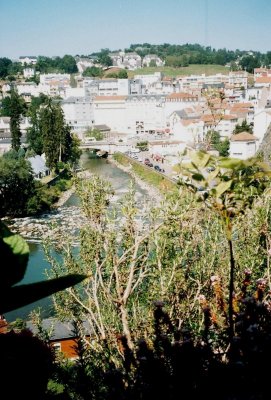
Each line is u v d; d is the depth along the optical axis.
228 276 6.79
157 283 6.89
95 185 7.40
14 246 1.94
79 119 136.12
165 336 3.72
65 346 15.96
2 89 196.88
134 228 7.07
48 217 48.91
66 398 4.53
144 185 61.06
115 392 3.59
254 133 81.12
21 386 2.47
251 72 192.25
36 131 84.06
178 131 95.12
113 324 6.97
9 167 48.22
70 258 7.88
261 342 3.04
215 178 3.14
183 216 6.56
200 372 3.27
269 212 7.20
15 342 2.64
